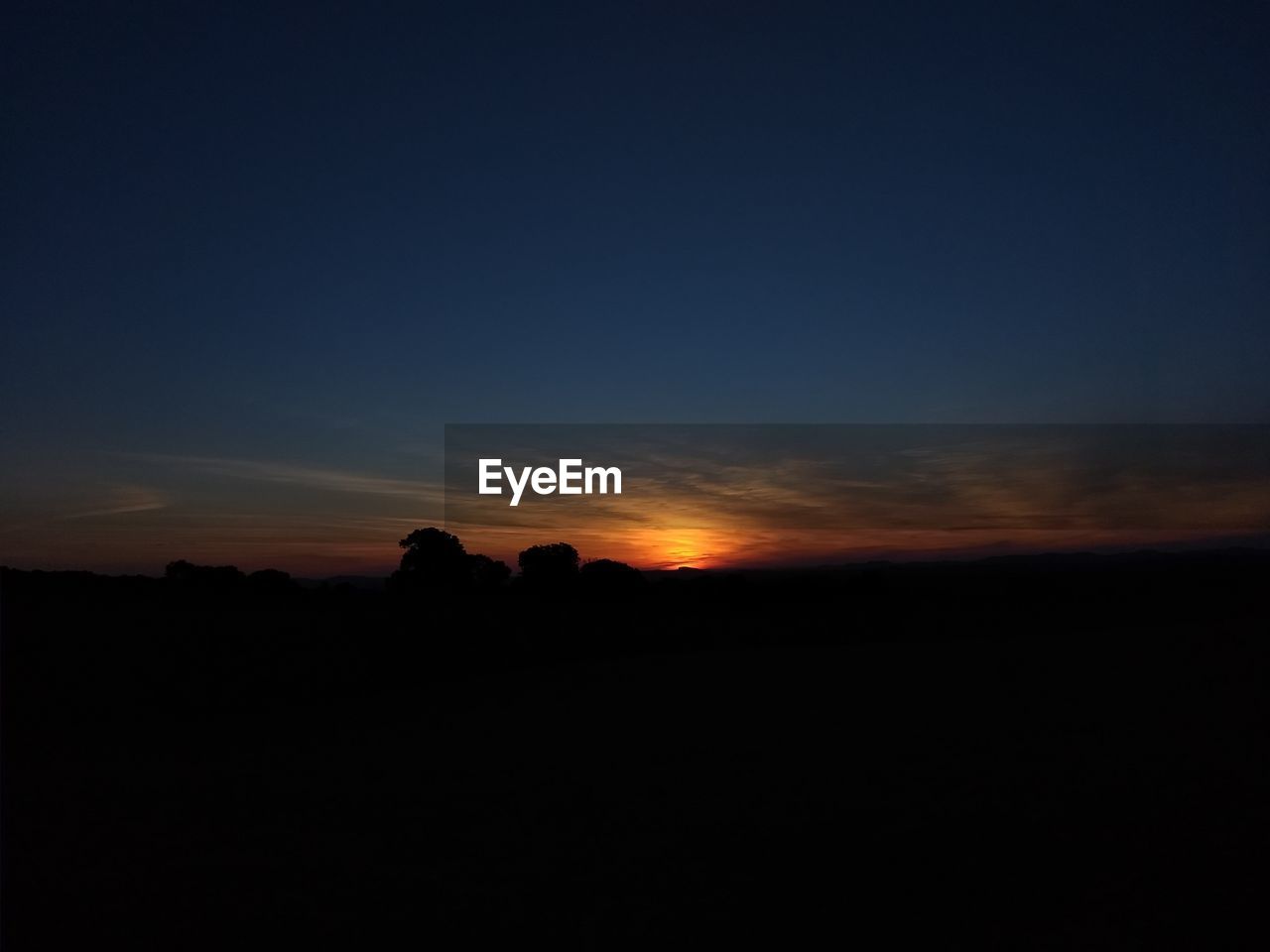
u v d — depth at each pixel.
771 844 5.50
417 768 8.00
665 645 18.69
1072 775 6.83
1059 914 4.27
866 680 12.43
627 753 8.43
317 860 5.38
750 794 6.69
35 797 6.96
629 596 22.67
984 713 9.69
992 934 4.10
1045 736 8.36
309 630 17.14
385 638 17.33
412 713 11.55
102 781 7.52
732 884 4.86
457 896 4.76
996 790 6.51
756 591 22.75
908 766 7.41
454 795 6.93
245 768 8.09
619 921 4.39
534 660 17.09
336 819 6.27
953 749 7.98
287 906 4.65
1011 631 18.66
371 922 4.44
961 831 5.59
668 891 4.78
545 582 22.39
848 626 20.08
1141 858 4.95
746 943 4.11
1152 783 6.48
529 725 10.23
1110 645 14.61
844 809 6.19
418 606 20.23
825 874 4.95
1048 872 4.83
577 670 15.13
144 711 11.33
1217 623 16.53
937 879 4.81
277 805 6.66
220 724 10.79
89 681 12.45
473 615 19.88
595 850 5.49
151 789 7.22
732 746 8.55
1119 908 4.29
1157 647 14.05
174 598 19.50
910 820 5.88
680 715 10.47
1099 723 8.83
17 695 11.52
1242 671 11.46
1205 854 4.96
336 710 11.98
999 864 4.99
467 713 11.34
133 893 4.86
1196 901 4.32
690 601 22.84
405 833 5.92
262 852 5.55
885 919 4.32
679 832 5.80
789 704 10.86
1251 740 7.74
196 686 12.81
